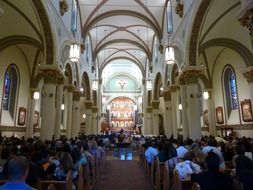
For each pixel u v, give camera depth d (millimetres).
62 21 12617
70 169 4438
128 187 6984
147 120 26625
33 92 16953
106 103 41594
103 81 40594
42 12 10148
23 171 2398
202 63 17422
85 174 5555
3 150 5012
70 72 15336
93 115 26891
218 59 17078
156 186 5980
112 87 42250
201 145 8453
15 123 15359
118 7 18047
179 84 13406
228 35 13234
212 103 17766
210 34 12758
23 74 16250
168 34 16109
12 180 2357
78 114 17469
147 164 8016
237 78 15102
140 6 17750
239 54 13430
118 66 37844
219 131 17047
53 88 11289
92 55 23891
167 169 4801
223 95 16578
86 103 22875
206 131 18781
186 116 12914
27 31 12281
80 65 18062
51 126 11039
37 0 9641
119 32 22359
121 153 17594
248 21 5664
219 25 12281
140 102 40875
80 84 18031
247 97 14125
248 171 3027
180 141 9125
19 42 12914
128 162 12570
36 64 16828
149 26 20422
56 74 11352
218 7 10914
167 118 17531
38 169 4023
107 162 12555
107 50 27391
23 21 11617
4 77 14367
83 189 5398
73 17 15375
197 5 10453
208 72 17844
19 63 15734
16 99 15461
